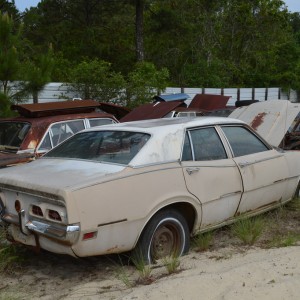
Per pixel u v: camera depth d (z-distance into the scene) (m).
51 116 8.21
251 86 31.27
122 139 5.22
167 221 4.90
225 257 4.89
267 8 31.20
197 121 5.61
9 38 10.58
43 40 28.09
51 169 4.95
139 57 24.25
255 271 4.16
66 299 4.11
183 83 27.47
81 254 4.29
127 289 4.21
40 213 4.50
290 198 6.86
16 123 8.06
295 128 9.88
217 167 5.43
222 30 30.58
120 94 16.03
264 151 6.28
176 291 3.85
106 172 4.59
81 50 27.61
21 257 5.20
